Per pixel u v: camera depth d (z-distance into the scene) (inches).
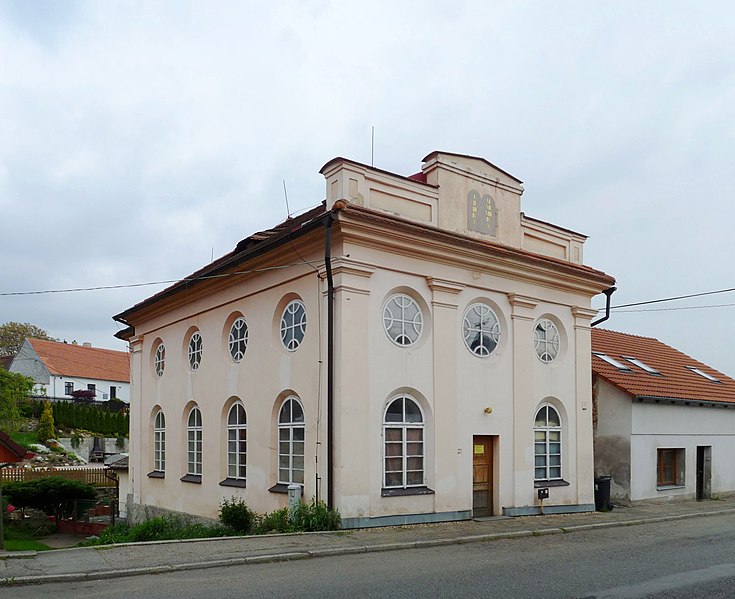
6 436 473.4
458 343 620.7
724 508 789.2
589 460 724.0
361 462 542.9
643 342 1082.1
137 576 378.0
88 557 417.7
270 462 620.1
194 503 743.7
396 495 559.5
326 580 360.8
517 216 698.2
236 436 687.1
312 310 581.0
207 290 736.3
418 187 609.3
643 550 470.6
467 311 636.1
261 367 645.3
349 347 544.1
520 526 577.9
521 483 653.9
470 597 323.3
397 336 583.5
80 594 334.3
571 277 714.2
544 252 729.6
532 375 679.1
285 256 607.5
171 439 808.9
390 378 569.9
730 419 954.1
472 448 620.4
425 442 590.2
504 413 649.0
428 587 343.9
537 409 691.4
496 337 660.1
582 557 438.0
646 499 820.0
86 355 2741.1
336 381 543.2
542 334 708.0
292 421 606.2
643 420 827.4
